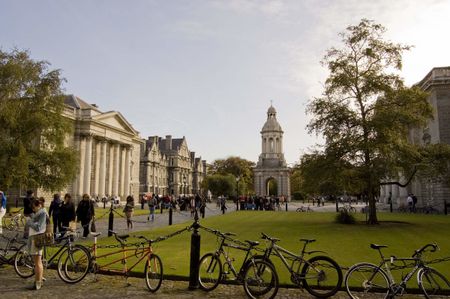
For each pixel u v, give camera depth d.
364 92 25.77
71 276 9.89
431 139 41.19
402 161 24.39
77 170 32.66
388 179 26.38
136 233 20.09
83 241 16.73
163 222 28.45
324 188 26.05
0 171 27.03
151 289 9.05
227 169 117.25
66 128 31.17
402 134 25.56
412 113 24.64
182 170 131.50
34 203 9.64
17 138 28.44
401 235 18.80
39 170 30.16
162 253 13.30
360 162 25.38
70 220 16.67
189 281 9.30
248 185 117.50
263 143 110.62
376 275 8.53
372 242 16.27
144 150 110.00
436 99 39.56
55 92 30.16
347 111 25.67
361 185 25.09
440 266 11.34
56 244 10.70
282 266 11.28
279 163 107.31
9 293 8.90
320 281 8.53
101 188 67.69
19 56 29.14
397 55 25.95
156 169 113.94
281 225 24.89
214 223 27.02
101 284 9.67
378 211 43.78
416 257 8.27
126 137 76.50
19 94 28.61
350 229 21.80
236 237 18.14
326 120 26.25
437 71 39.75
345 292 8.71
